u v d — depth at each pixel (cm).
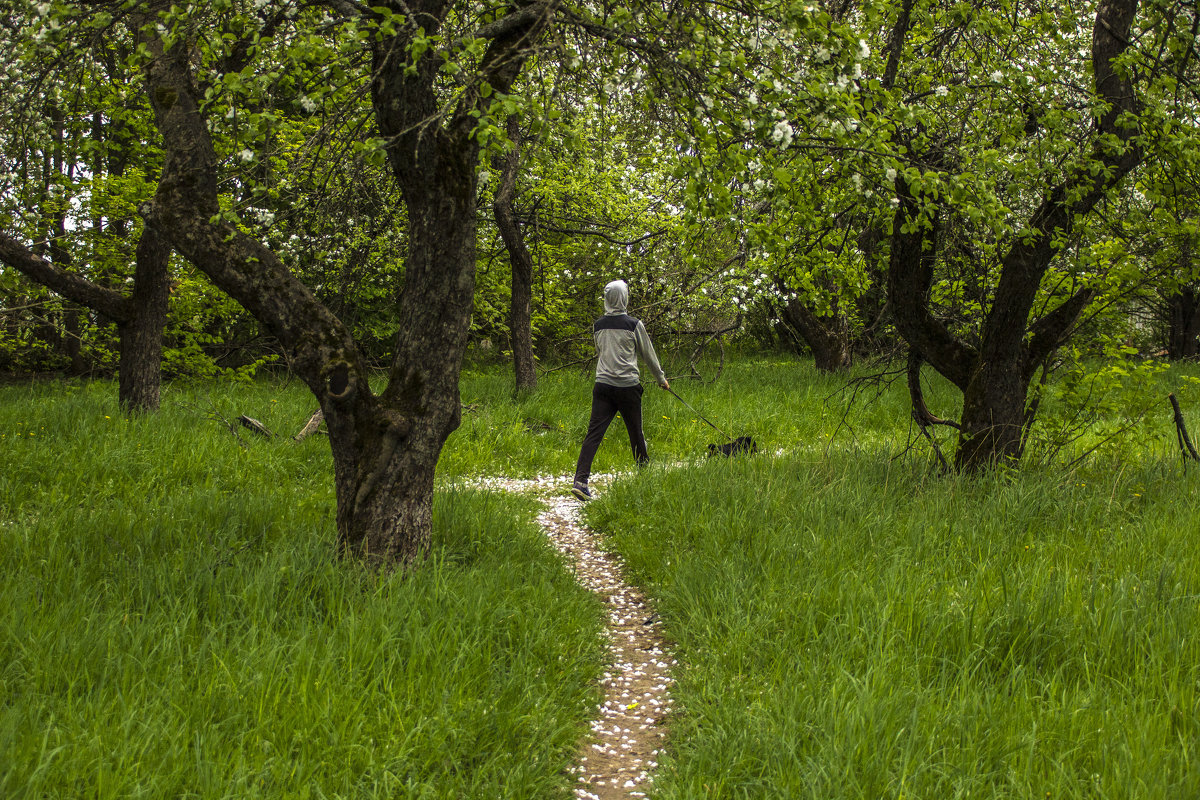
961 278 652
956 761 257
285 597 360
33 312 1156
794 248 658
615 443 867
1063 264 637
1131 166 551
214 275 393
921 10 539
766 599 388
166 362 1205
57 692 274
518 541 490
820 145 402
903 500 552
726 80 357
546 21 355
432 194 394
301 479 674
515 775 262
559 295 1566
